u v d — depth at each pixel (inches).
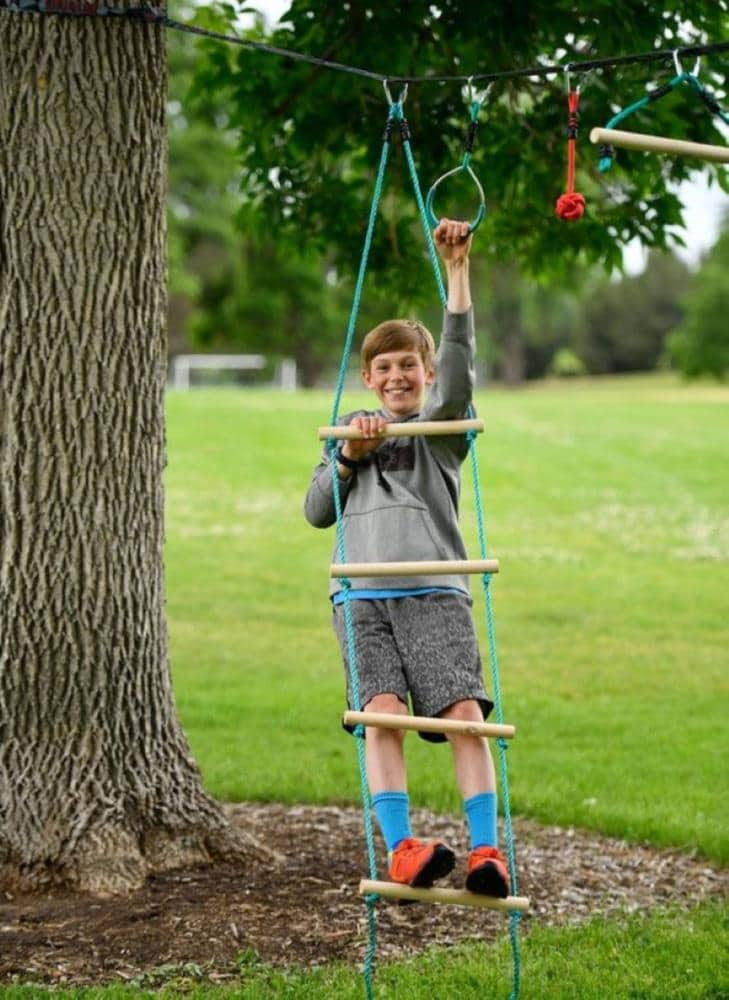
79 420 289.0
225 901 281.9
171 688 309.3
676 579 821.2
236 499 1073.5
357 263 463.2
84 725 291.7
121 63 287.7
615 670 602.5
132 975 245.9
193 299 2591.0
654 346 3855.8
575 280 497.7
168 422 1421.0
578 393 2480.3
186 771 306.2
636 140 204.1
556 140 407.2
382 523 230.8
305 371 2706.7
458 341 223.8
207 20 428.5
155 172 294.7
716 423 1551.4
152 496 299.9
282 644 652.7
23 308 286.4
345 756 445.7
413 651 226.4
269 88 415.5
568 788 402.9
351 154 454.3
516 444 1366.9
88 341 288.4
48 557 289.1
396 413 238.8
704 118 392.2
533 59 379.9
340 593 231.1
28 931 264.2
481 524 216.8
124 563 294.5
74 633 290.7
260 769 422.9
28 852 284.7
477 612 729.0
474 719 221.1
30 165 284.4
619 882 315.0
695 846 340.8
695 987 241.4
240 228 462.3
